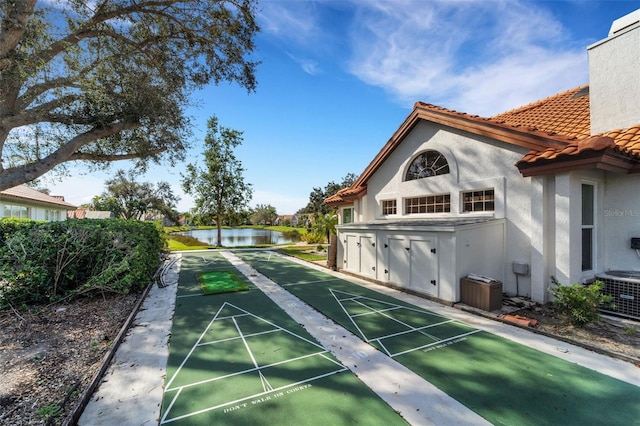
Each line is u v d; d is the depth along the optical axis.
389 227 9.55
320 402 3.58
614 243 7.29
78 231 8.29
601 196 7.48
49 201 27.45
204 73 11.16
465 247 7.60
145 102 9.85
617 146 5.88
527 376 4.14
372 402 3.57
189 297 8.71
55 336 5.79
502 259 8.27
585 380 4.03
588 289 5.79
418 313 7.00
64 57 9.14
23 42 7.83
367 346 5.21
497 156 8.49
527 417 3.28
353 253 11.72
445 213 10.13
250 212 29.23
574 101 10.55
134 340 5.58
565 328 5.80
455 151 9.71
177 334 5.87
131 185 52.78
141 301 8.12
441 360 4.64
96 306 7.72
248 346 5.26
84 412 3.43
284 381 4.07
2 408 3.47
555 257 7.05
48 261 7.94
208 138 27.42
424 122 10.90
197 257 18.36
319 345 5.28
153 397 3.73
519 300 7.53
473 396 3.68
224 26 10.09
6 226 13.47
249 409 3.46
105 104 9.75
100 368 4.38
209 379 4.15
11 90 8.20
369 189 13.82
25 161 10.63
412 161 11.60
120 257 8.64
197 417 3.32
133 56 9.84
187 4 9.42
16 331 6.03
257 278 11.48
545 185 7.24
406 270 9.00
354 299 8.28
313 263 15.22
